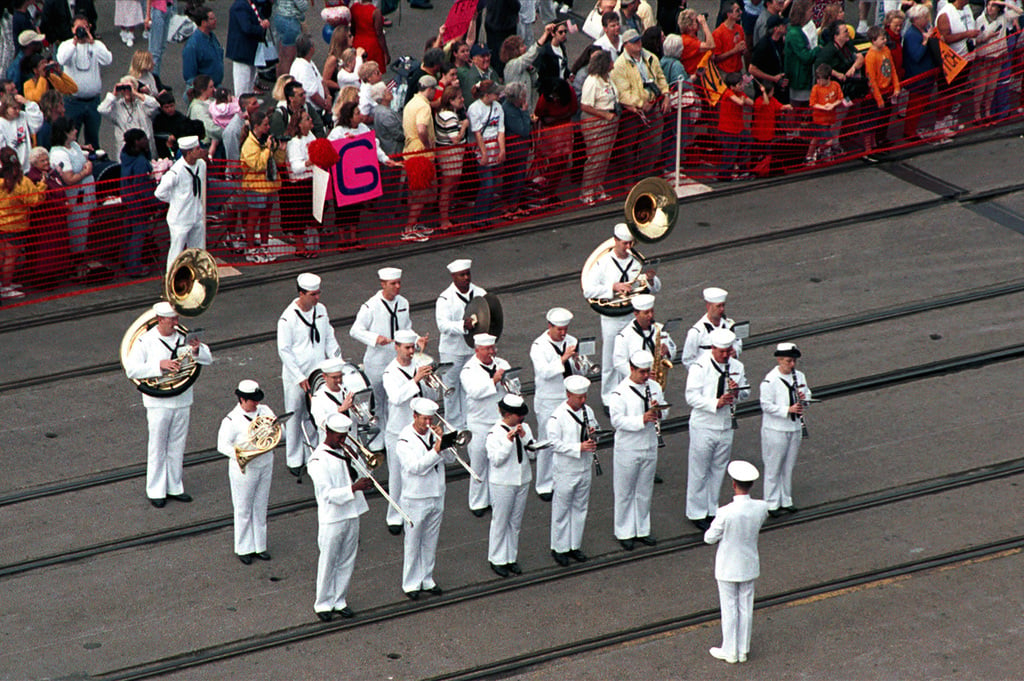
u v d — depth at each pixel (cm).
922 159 9694
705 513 6562
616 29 9044
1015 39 9938
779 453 6450
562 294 8238
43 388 7306
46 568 6109
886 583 6081
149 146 8300
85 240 8075
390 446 6494
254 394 6125
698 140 9438
